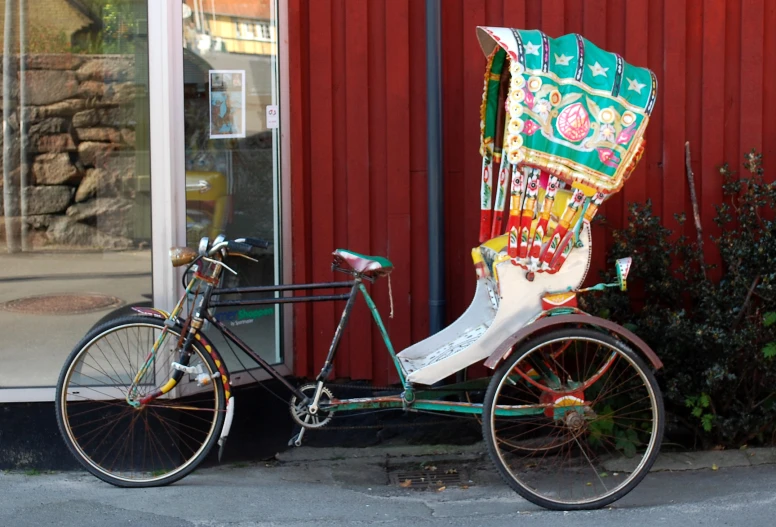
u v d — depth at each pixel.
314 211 4.82
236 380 4.57
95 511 3.88
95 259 4.49
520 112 3.75
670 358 4.46
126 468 4.39
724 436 4.61
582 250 3.95
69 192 4.51
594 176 3.84
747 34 4.77
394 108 4.75
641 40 4.76
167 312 4.41
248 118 4.68
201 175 4.53
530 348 3.88
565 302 3.94
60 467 4.44
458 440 4.83
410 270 4.84
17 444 4.43
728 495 4.04
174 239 4.41
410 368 4.07
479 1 4.74
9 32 4.52
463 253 4.86
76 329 4.50
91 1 4.45
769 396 4.50
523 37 3.82
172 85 4.34
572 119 3.79
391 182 4.79
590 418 4.03
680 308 4.69
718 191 4.82
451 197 4.85
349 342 4.86
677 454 4.58
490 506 4.03
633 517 3.80
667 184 4.81
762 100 4.80
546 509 3.94
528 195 3.88
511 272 3.91
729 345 4.26
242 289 4.13
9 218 4.55
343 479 4.45
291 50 4.75
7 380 4.45
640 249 4.69
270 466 4.64
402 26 4.73
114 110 4.44
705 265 4.61
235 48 4.61
